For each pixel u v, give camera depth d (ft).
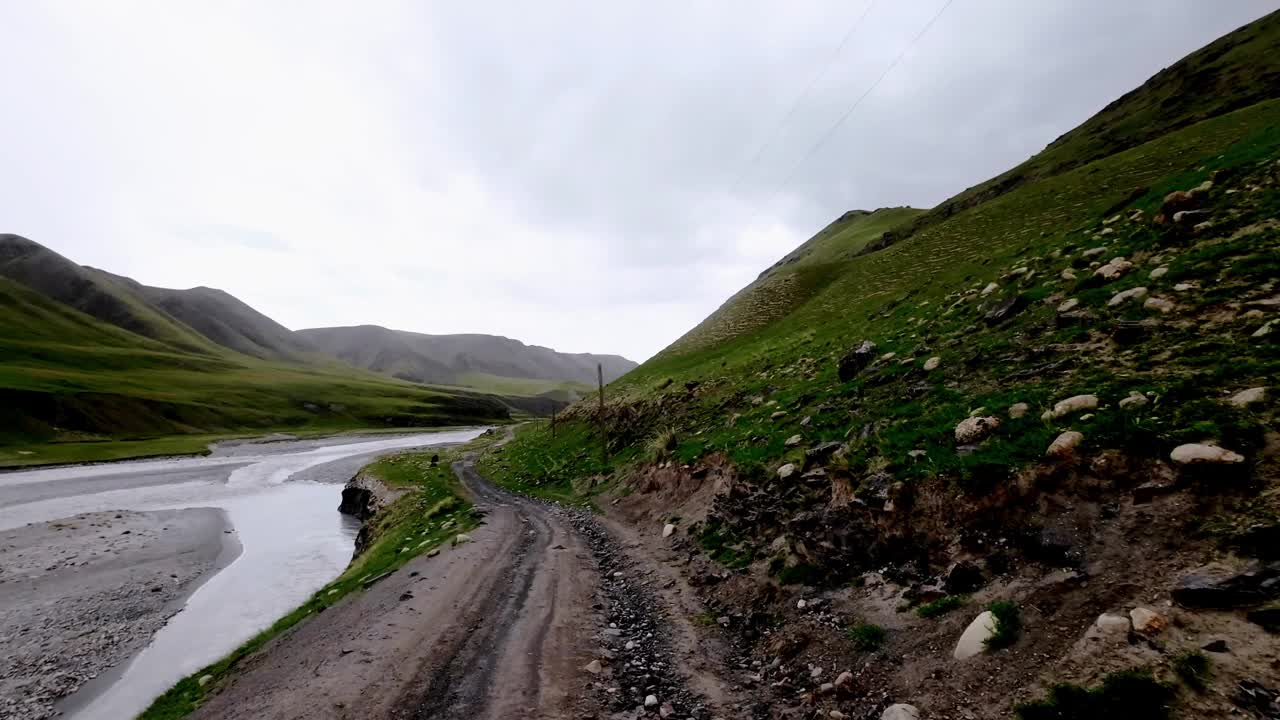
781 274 301.84
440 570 69.82
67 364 555.28
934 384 56.13
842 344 109.09
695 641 42.29
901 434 46.24
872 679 29.73
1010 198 194.49
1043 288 65.31
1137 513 27.09
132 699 59.88
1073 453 31.53
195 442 401.70
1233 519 23.49
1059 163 289.33
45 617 87.25
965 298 85.76
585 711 34.27
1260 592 20.44
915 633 31.19
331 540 140.67
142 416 441.68
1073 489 30.55
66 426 374.63
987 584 30.78
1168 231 56.85
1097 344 44.91
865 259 262.67
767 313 237.66
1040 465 32.73
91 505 188.44
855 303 158.20
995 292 79.71
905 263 178.40
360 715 36.27
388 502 148.15
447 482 171.12
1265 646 19.01
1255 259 42.06
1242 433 25.93
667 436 103.04
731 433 84.28
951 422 43.80
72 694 62.13
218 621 83.25
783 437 67.00
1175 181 73.61
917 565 36.22
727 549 56.65
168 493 216.54
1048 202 153.58
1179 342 38.01
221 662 58.54
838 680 30.48
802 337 142.82
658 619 47.78
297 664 47.52
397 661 44.21
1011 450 35.12
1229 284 41.29
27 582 105.70
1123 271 55.21
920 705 26.12
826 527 44.47
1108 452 30.01
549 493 133.69
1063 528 29.53
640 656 41.32
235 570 112.37
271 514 177.88
